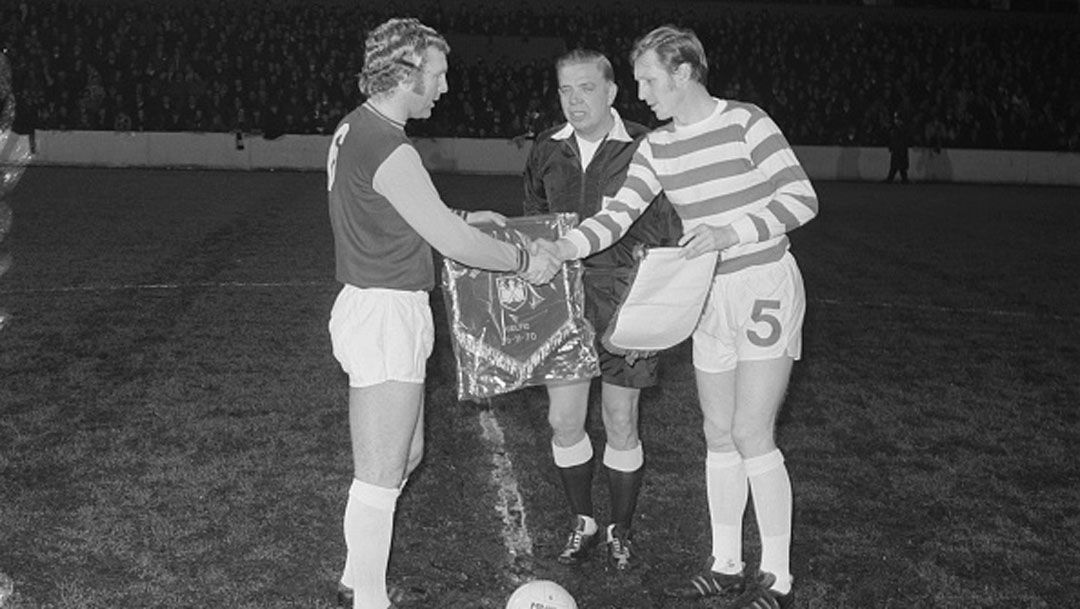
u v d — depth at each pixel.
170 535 4.06
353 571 3.29
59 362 6.52
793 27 25.70
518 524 4.32
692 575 3.87
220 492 4.50
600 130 3.81
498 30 25.14
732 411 3.65
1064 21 27.67
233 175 19.58
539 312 3.43
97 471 4.71
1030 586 3.87
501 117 22.31
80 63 21.53
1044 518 4.53
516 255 3.27
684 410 5.90
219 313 8.04
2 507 4.28
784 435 5.56
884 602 3.70
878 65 25.16
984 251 12.68
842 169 23.27
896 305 9.29
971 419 5.94
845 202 18.09
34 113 20.36
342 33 23.30
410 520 4.32
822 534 4.29
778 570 3.58
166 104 21.39
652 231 3.84
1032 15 27.77
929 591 3.80
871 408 6.10
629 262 3.85
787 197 3.31
